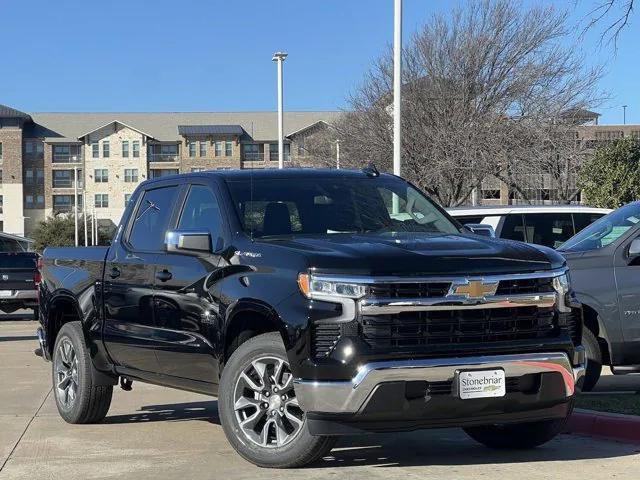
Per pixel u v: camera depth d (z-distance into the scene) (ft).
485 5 103.45
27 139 327.26
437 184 101.60
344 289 18.51
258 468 20.93
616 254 29.60
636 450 23.03
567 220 44.78
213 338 21.29
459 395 18.54
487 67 102.27
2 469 21.72
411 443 24.06
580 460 21.72
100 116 335.67
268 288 19.71
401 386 18.22
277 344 19.84
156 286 23.54
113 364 26.00
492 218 44.68
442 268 18.92
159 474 20.90
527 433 22.47
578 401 27.89
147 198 25.82
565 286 20.38
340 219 22.99
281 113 110.93
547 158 101.50
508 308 19.35
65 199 327.88
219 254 21.79
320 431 18.75
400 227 23.34
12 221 323.37
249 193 23.00
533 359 19.17
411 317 18.61
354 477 19.83
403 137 103.45
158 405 31.09
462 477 19.83
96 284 26.22
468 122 100.58
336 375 18.26
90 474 21.09
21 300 67.51
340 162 116.98
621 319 29.25
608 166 107.24
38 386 35.73
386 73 107.45
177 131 324.39
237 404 20.49
